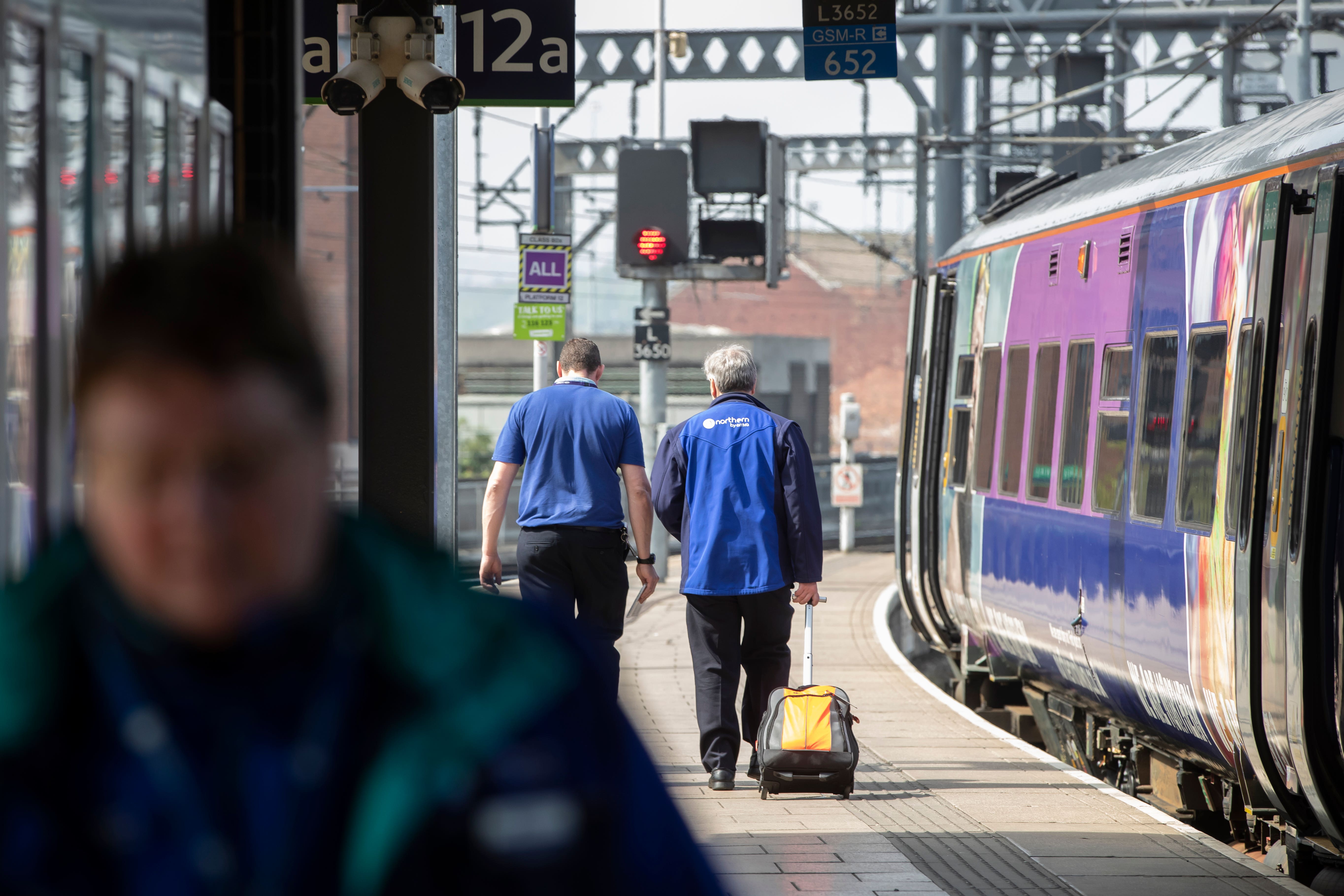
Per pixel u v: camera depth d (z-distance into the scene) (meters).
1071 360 34.69
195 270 4.06
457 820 4.01
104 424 4.00
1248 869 22.14
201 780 4.13
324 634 4.24
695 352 190.38
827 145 136.62
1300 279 23.64
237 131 17.20
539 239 55.47
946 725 35.03
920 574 47.16
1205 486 26.69
